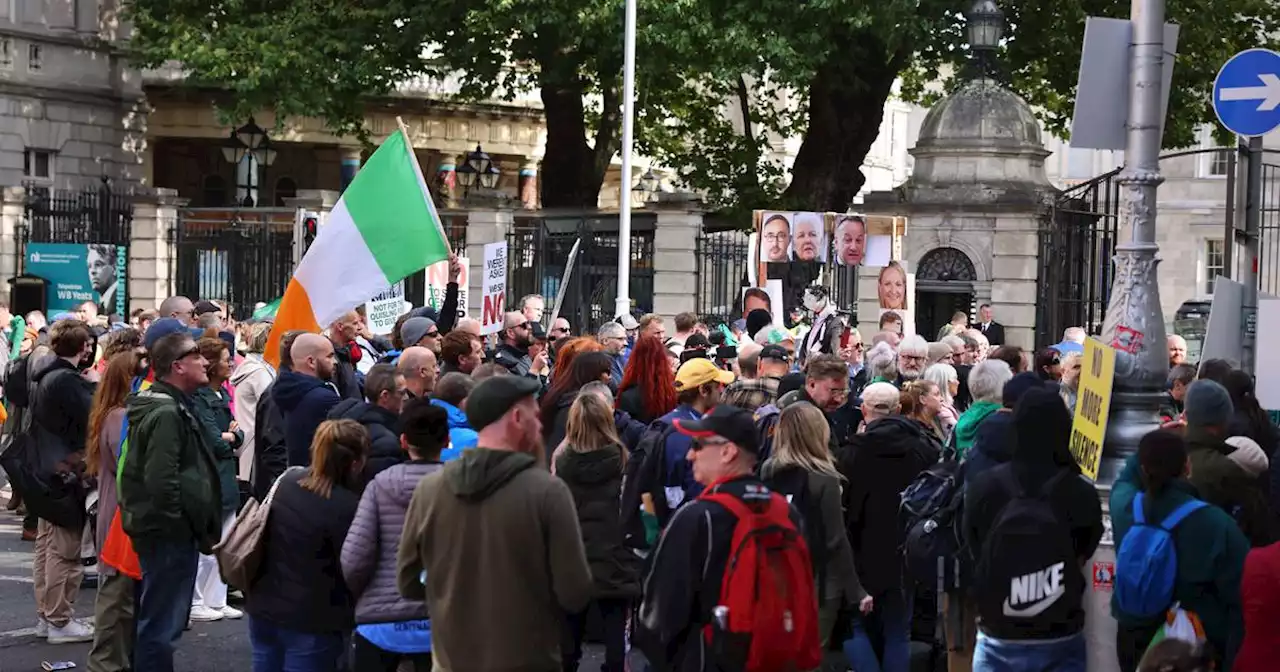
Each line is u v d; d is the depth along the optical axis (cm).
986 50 2908
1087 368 910
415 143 5247
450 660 721
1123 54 944
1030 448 814
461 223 3216
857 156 3766
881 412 1080
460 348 1285
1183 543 778
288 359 1183
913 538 966
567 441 1030
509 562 716
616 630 1032
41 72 4631
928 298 2772
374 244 1384
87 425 1216
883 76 3691
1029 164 2819
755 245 2453
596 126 4334
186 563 1035
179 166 5256
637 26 3203
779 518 712
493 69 3584
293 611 902
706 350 1705
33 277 3559
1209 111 3528
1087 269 2656
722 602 701
